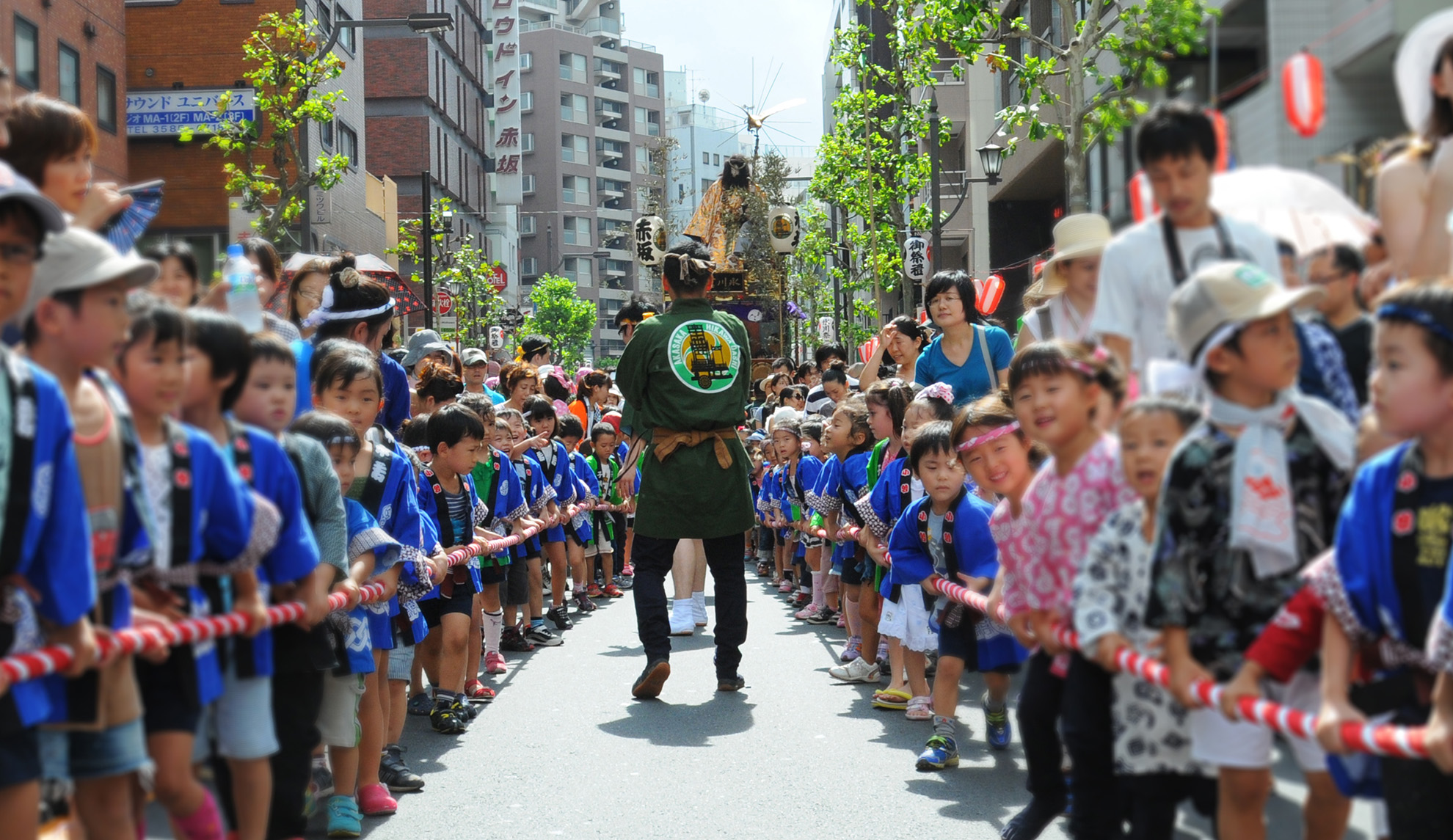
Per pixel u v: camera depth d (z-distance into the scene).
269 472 4.19
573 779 6.43
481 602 9.27
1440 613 2.59
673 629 11.69
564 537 12.35
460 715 7.65
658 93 138.75
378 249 38.28
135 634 3.39
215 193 19.25
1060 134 11.03
